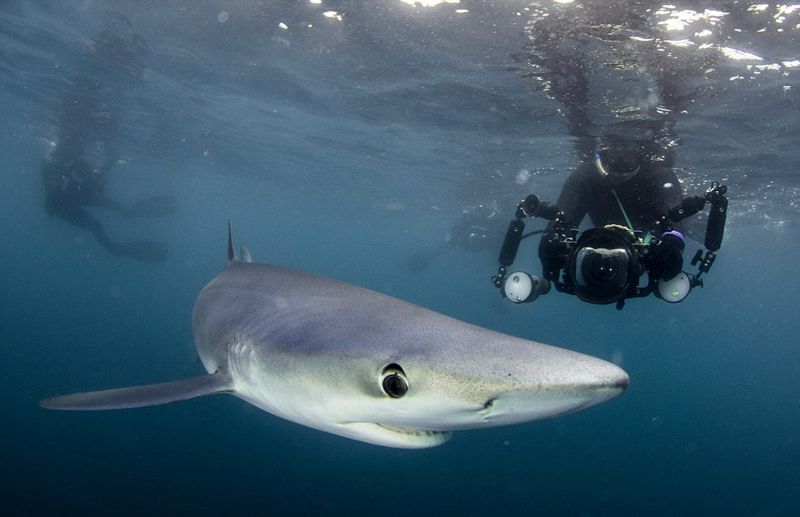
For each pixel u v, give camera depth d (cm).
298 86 1398
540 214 423
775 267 4359
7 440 1255
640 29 779
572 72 968
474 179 2112
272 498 1132
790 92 956
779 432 2853
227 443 1515
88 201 1889
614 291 378
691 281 423
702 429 2866
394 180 2461
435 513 1171
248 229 7925
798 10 693
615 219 654
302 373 213
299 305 263
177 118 1983
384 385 176
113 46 1343
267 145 2214
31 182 4772
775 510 1403
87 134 2328
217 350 314
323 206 4034
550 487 1436
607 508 1319
